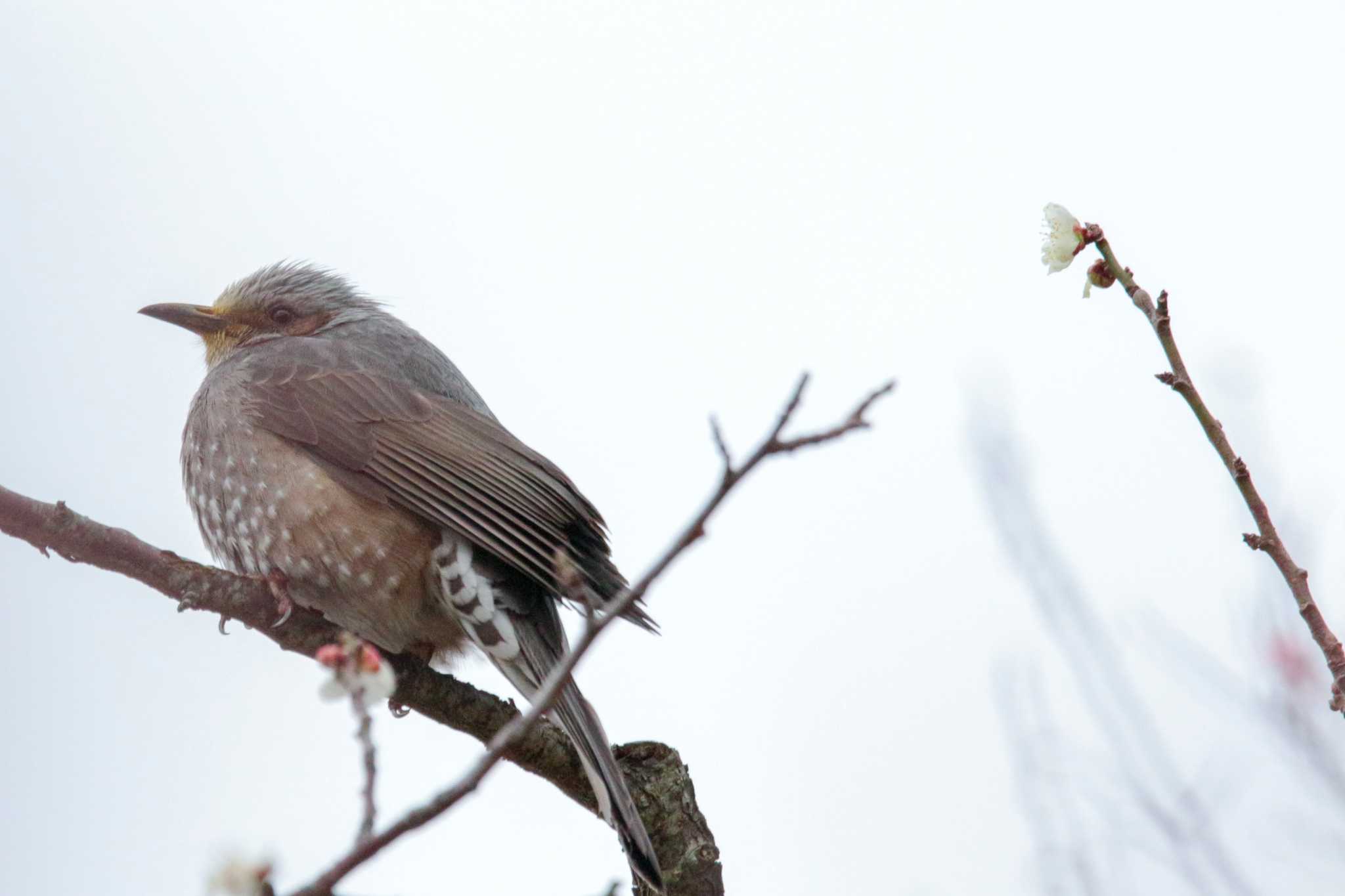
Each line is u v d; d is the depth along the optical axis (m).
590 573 11.27
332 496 11.20
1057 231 7.25
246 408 11.65
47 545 9.42
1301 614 6.81
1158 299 7.08
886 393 6.17
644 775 10.18
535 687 10.76
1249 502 6.91
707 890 10.04
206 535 11.94
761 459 6.07
